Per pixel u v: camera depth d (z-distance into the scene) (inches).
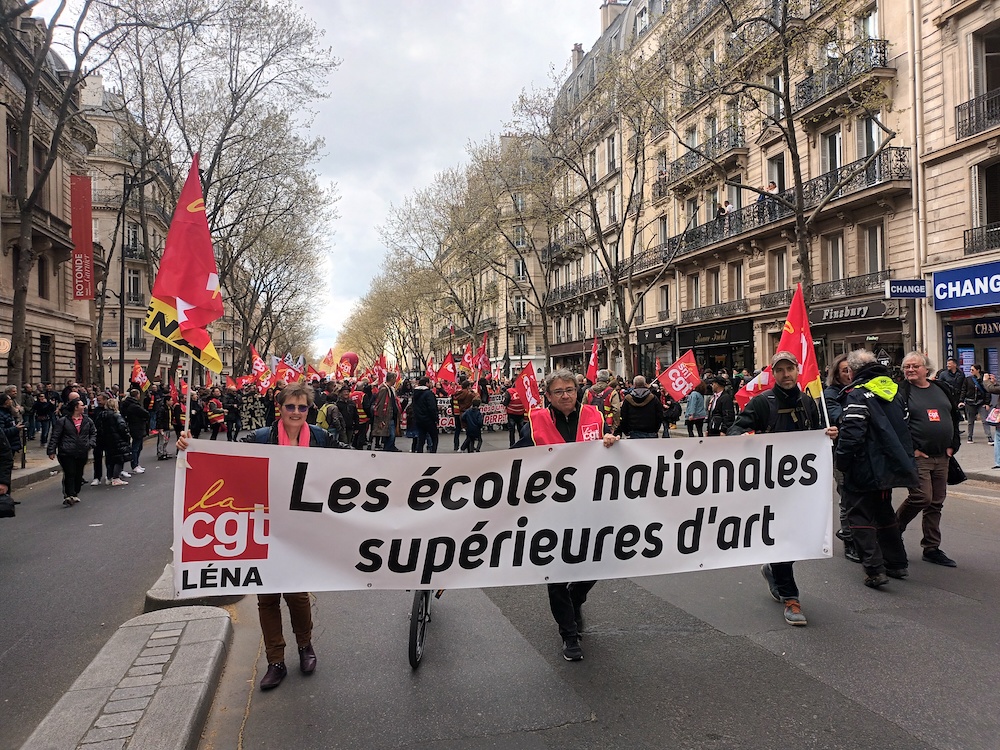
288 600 158.6
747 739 124.3
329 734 130.3
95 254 1393.9
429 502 158.1
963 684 143.8
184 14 769.6
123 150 1097.4
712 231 1107.9
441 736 128.6
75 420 409.4
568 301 1761.8
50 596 227.8
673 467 170.4
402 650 171.9
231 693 148.4
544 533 163.3
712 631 177.9
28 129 692.1
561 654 166.6
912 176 746.2
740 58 638.5
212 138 1016.2
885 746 121.0
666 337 1272.1
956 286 693.9
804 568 235.3
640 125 857.5
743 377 797.2
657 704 138.8
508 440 770.2
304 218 1406.3
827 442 180.7
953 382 577.6
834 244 896.9
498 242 1360.7
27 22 899.4
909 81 748.6
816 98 855.1
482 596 219.5
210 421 724.7
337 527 154.2
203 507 149.2
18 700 152.3
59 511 390.3
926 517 237.6
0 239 949.8
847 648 164.1
